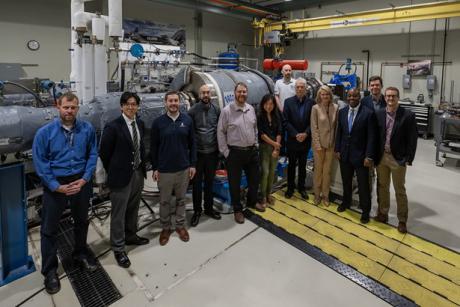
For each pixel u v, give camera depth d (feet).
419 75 24.90
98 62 9.96
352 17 24.49
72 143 6.97
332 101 10.80
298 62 15.44
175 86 12.37
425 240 9.23
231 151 9.83
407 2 24.79
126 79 15.24
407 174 15.61
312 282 7.42
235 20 32.89
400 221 9.70
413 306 6.66
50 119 7.57
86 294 6.98
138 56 14.26
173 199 11.24
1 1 18.70
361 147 9.91
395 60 26.05
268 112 10.57
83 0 10.02
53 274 7.18
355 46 28.22
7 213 7.16
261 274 7.69
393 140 9.22
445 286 7.28
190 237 9.34
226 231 9.70
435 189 13.58
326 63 30.45
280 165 13.62
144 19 25.77
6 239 7.25
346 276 7.61
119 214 7.92
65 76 21.99
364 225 10.09
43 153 6.62
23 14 19.63
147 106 9.77
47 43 20.88
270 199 11.58
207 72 11.93
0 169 6.86
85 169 7.16
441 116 16.92
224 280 7.47
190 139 9.00
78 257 7.88
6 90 11.05
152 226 10.03
